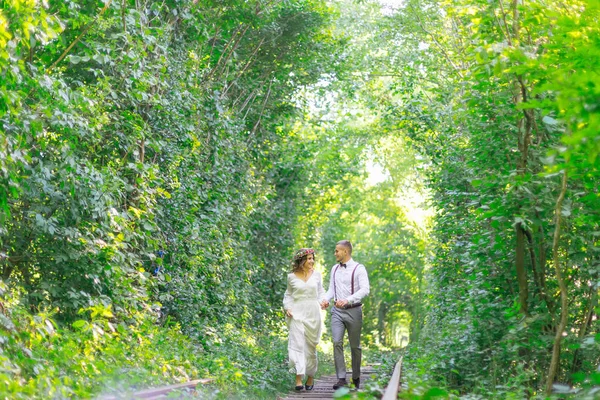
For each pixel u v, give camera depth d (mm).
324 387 13625
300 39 24125
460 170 16281
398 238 44375
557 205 7168
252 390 11961
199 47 17734
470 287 11164
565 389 5777
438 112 22266
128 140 12055
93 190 10352
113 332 9547
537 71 7516
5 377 5645
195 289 16578
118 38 12211
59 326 9977
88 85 12125
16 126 8789
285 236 28672
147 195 12375
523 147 9164
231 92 24219
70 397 6449
